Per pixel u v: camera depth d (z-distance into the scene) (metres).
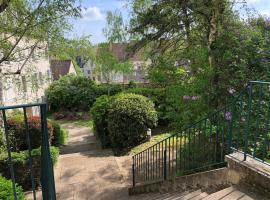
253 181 3.02
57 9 8.52
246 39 6.24
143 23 11.70
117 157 10.00
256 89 4.67
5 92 12.76
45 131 2.12
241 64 6.02
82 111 22.31
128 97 11.44
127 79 28.83
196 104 6.78
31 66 10.84
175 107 7.48
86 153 10.88
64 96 22.48
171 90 7.51
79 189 7.32
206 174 4.02
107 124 11.42
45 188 2.22
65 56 11.41
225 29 6.85
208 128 5.50
